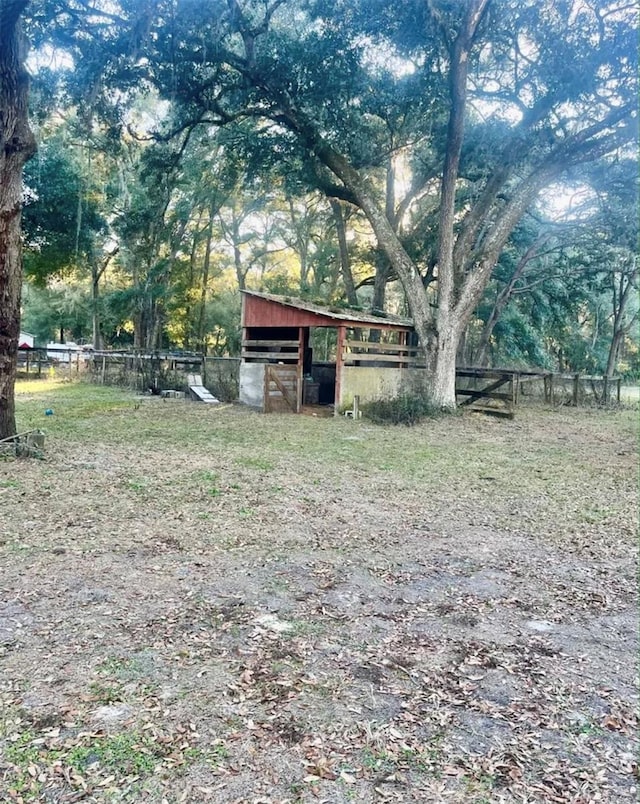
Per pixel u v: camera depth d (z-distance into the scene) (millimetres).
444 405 14539
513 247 22734
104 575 3910
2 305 7629
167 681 2676
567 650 3123
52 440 9062
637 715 2551
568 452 9828
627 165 16500
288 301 14477
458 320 14578
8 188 7508
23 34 7676
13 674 2691
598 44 11914
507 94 14602
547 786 2092
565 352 31375
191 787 2021
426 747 2285
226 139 16797
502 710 2557
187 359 18422
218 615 3381
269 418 12992
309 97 13266
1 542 4465
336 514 5605
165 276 26656
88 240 22062
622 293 22797
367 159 15273
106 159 21625
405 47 12797
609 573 4305
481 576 4168
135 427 10906
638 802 2029
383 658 2969
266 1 12141
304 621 3350
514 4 12094
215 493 6180
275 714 2461
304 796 1998
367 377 14516
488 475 7672
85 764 2115
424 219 20828
